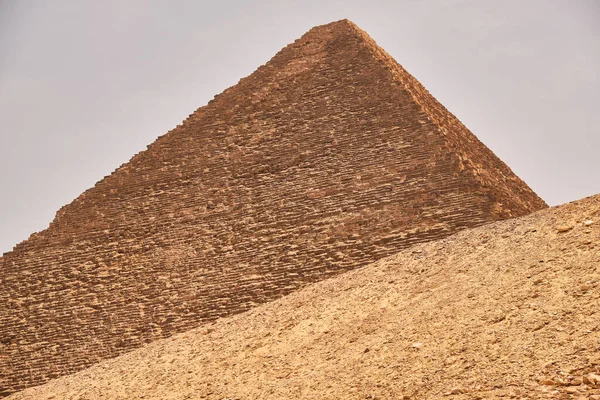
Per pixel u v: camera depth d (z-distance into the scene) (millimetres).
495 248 42469
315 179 106812
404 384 31703
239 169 117312
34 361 97125
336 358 38406
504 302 34562
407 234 86188
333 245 91062
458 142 110688
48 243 117875
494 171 114000
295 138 117562
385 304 43125
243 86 133750
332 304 47812
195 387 43969
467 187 88812
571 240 37812
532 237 40969
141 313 97188
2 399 64938
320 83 126188
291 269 91250
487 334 32406
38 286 110688
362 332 40406
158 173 123312
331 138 113125
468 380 29594
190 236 108875
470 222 83188
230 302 91375
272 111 125625
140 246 110875
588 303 31172
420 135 104062
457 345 32750
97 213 120625
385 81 119438
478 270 40438
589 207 41281
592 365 27359
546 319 31359
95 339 96625
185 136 128500
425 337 35188
